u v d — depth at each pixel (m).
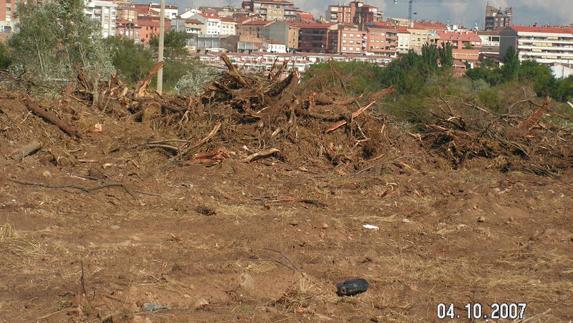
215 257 8.50
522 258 9.51
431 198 12.85
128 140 13.88
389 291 7.92
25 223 9.23
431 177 14.62
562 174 16.08
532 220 11.58
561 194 13.62
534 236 10.48
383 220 10.90
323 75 17.91
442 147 16.95
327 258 8.81
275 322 6.80
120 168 12.59
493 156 16.75
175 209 10.61
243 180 13.02
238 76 16.28
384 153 16.03
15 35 23.98
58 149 12.88
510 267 9.12
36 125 13.36
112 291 7.12
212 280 7.70
